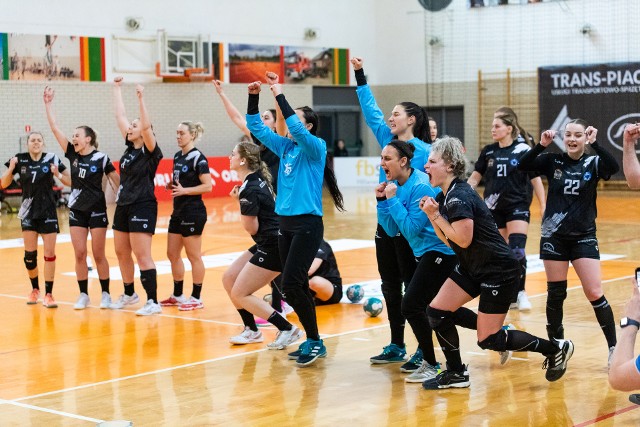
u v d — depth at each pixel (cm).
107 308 959
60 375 678
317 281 938
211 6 2583
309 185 682
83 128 935
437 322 598
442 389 617
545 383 627
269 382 646
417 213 623
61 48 2317
